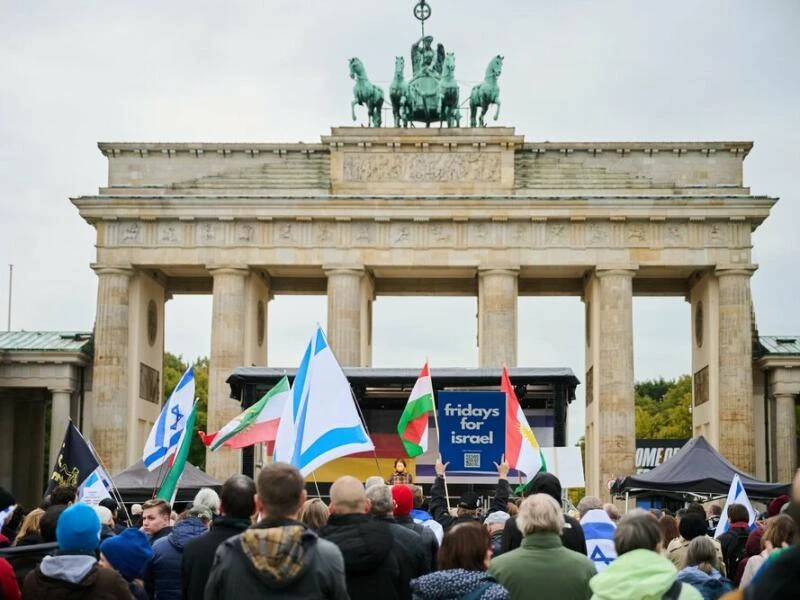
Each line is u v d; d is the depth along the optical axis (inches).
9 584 927.7
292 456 1327.5
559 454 2509.8
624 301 5605.3
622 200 5590.6
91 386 5994.1
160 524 1298.0
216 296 5615.2
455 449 2226.9
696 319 6013.8
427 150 5718.5
